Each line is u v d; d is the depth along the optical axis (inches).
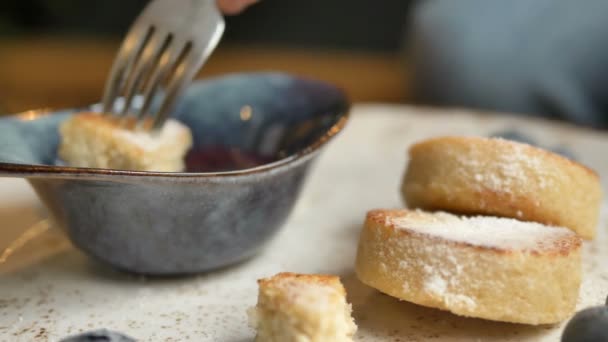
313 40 43.9
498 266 11.7
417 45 31.0
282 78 16.1
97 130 14.0
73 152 14.3
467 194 13.0
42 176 11.7
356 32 43.4
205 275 13.5
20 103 33.3
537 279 11.7
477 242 11.9
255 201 12.9
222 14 15.0
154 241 12.8
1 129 14.0
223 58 41.6
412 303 12.7
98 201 12.4
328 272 13.6
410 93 32.3
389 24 43.0
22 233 14.7
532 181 12.9
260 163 15.7
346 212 15.7
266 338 11.5
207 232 12.9
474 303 11.7
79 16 42.8
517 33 28.2
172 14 14.3
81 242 13.1
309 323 11.1
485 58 28.8
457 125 21.2
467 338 12.0
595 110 27.7
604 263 13.8
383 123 21.7
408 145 19.5
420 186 13.5
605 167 17.7
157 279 13.4
